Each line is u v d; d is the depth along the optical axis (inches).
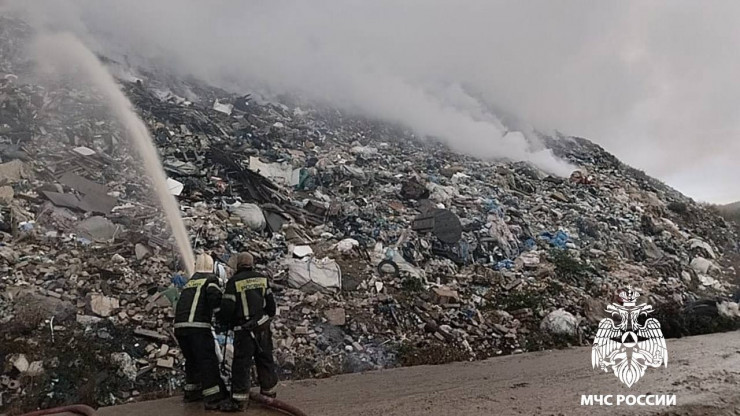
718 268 674.2
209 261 222.5
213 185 519.5
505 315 422.0
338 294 391.2
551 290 474.9
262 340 209.5
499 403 241.4
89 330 281.9
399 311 387.9
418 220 545.0
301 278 388.8
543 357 362.6
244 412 201.8
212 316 215.8
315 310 360.5
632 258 635.5
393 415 222.7
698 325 480.7
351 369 319.0
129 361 270.4
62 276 319.9
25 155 456.1
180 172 521.0
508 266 518.0
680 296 534.9
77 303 300.2
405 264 460.4
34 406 233.1
